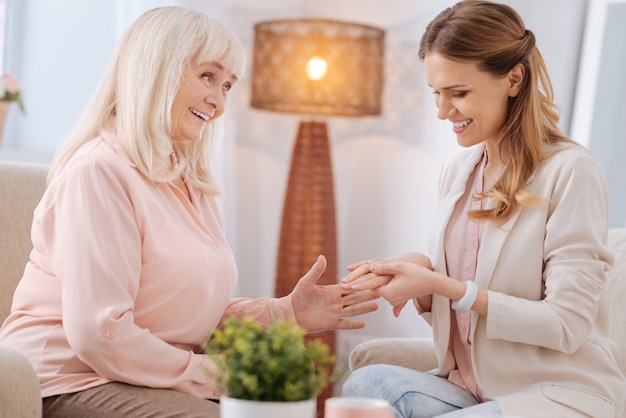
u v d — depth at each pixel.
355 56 3.70
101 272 1.73
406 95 3.88
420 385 1.83
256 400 1.13
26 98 3.83
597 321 1.86
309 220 3.79
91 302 1.71
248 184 4.15
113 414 1.70
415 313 3.83
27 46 3.85
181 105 1.93
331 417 1.20
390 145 3.94
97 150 1.84
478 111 1.82
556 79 3.46
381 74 3.75
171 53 1.88
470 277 1.89
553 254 1.77
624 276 2.15
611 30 3.33
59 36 3.79
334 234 3.83
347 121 4.07
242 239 4.18
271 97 3.72
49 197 1.84
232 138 4.05
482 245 1.83
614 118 3.30
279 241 3.86
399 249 3.89
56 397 1.76
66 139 1.95
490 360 1.80
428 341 2.16
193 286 1.84
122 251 1.77
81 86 3.73
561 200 1.77
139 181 1.85
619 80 3.29
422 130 3.82
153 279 1.82
